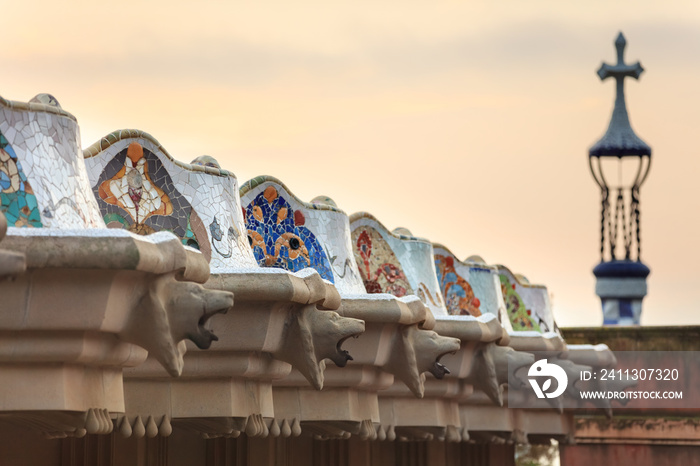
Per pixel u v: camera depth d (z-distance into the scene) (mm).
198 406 15602
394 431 23266
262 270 15195
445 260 26688
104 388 12836
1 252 10195
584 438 35375
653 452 35094
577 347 31297
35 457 16969
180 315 12297
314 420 18844
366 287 22250
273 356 15977
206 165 16500
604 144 43156
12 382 12062
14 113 12594
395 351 19219
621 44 44625
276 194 18859
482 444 33812
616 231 42844
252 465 21844
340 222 19969
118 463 18453
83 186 13367
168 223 15555
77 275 11812
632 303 42312
